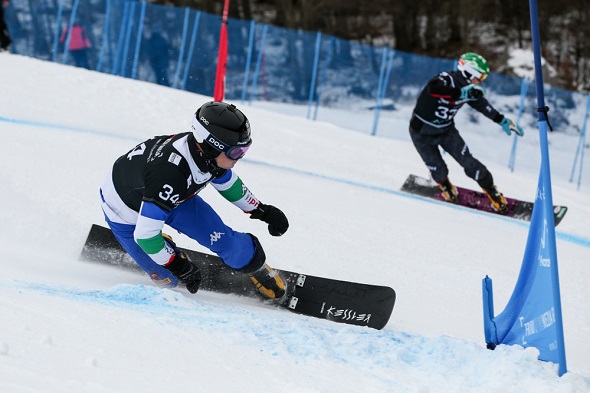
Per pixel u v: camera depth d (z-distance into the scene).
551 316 8.81
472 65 27.58
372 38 83.44
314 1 80.81
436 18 83.00
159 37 48.06
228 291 12.88
